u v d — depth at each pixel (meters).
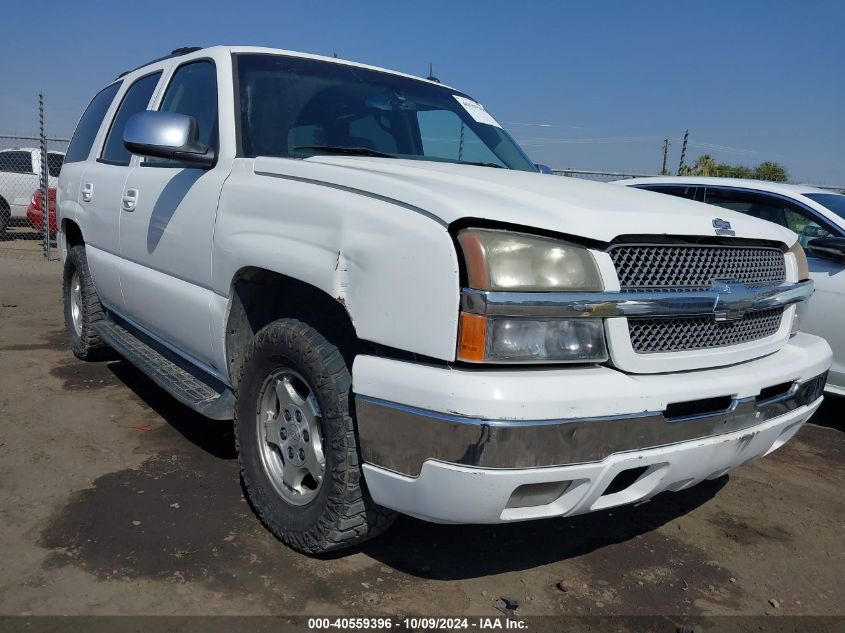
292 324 2.68
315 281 2.48
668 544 3.15
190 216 3.31
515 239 2.16
